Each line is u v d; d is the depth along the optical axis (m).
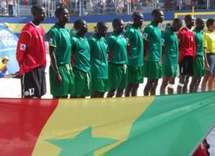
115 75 22.84
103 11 56.28
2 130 8.28
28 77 17.33
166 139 9.10
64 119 8.59
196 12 51.03
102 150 8.81
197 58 28.33
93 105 8.73
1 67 36.12
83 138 8.69
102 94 22.08
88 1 56.22
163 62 26.30
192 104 9.23
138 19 23.80
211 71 29.67
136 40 23.67
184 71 27.98
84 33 20.73
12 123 8.32
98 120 8.77
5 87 30.61
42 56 17.53
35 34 17.27
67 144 8.60
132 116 8.96
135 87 24.20
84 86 20.73
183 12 50.84
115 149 8.89
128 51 23.58
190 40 27.72
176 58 26.62
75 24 20.67
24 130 8.38
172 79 26.61
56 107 8.52
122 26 22.98
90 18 51.31
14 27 45.47
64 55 19.31
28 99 8.37
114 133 8.88
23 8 53.03
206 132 9.23
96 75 21.69
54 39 18.89
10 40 38.31
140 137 9.00
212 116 9.28
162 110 9.11
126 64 23.23
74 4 55.44
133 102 8.96
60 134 8.57
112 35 22.80
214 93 9.35
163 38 26.19
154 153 9.04
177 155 9.22
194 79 28.47
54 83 19.11
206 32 29.80
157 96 9.11
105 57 22.03
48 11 53.03
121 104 8.92
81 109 8.66
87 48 20.75
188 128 9.20
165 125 9.10
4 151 8.31
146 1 57.16
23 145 8.38
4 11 52.09
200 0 55.25
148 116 9.09
